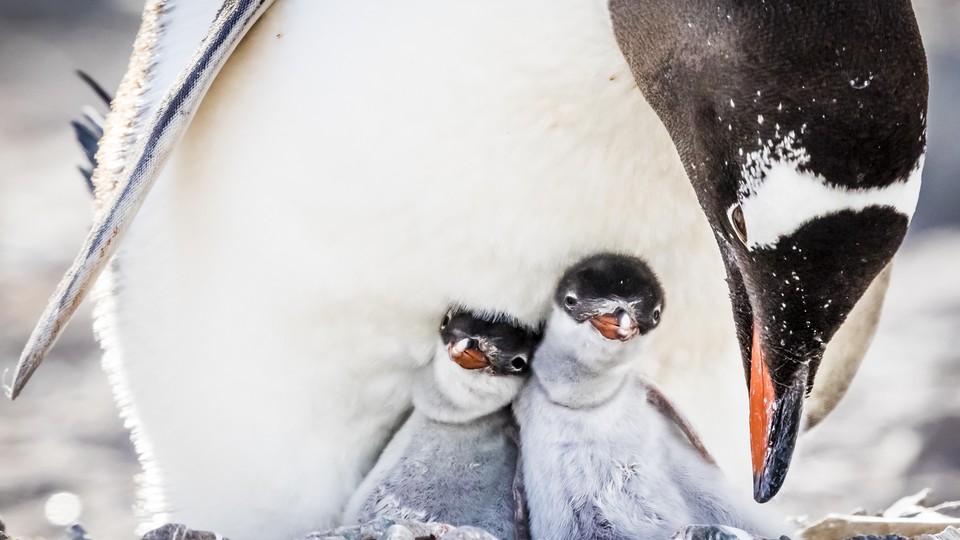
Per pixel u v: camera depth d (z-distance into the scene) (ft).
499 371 24.02
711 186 21.50
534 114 22.30
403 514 24.70
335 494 25.61
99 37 81.82
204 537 22.08
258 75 23.77
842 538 28.53
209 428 25.52
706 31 20.83
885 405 44.16
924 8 64.23
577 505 23.77
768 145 20.21
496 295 23.77
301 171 23.49
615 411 24.16
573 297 23.25
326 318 24.23
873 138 19.44
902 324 49.32
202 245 24.62
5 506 39.65
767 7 20.21
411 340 24.48
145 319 25.58
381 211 23.20
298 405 24.98
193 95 22.94
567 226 23.15
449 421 24.82
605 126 22.35
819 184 19.74
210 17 25.23
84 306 50.26
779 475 21.25
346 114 22.99
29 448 42.86
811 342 20.68
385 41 22.74
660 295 23.53
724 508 23.67
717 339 24.88
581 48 22.03
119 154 26.17
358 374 24.79
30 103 71.92
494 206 22.93
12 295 51.13
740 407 25.58
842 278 20.08
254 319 24.57
